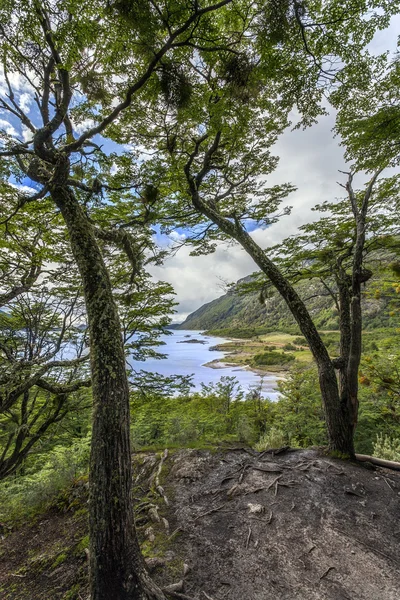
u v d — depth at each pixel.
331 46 2.69
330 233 5.24
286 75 2.98
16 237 5.13
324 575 2.26
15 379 4.56
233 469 4.05
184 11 2.18
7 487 5.85
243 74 2.86
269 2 2.30
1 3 2.04
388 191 4.50
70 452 6.26
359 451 8.54
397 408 8.31
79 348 6.68
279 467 4.05
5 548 3.25
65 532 3.26
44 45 2.44
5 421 6.62
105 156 3.77
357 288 4.37
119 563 1.76
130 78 2.94
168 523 2.97
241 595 2.09
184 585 2.17
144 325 7.07
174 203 5.64
